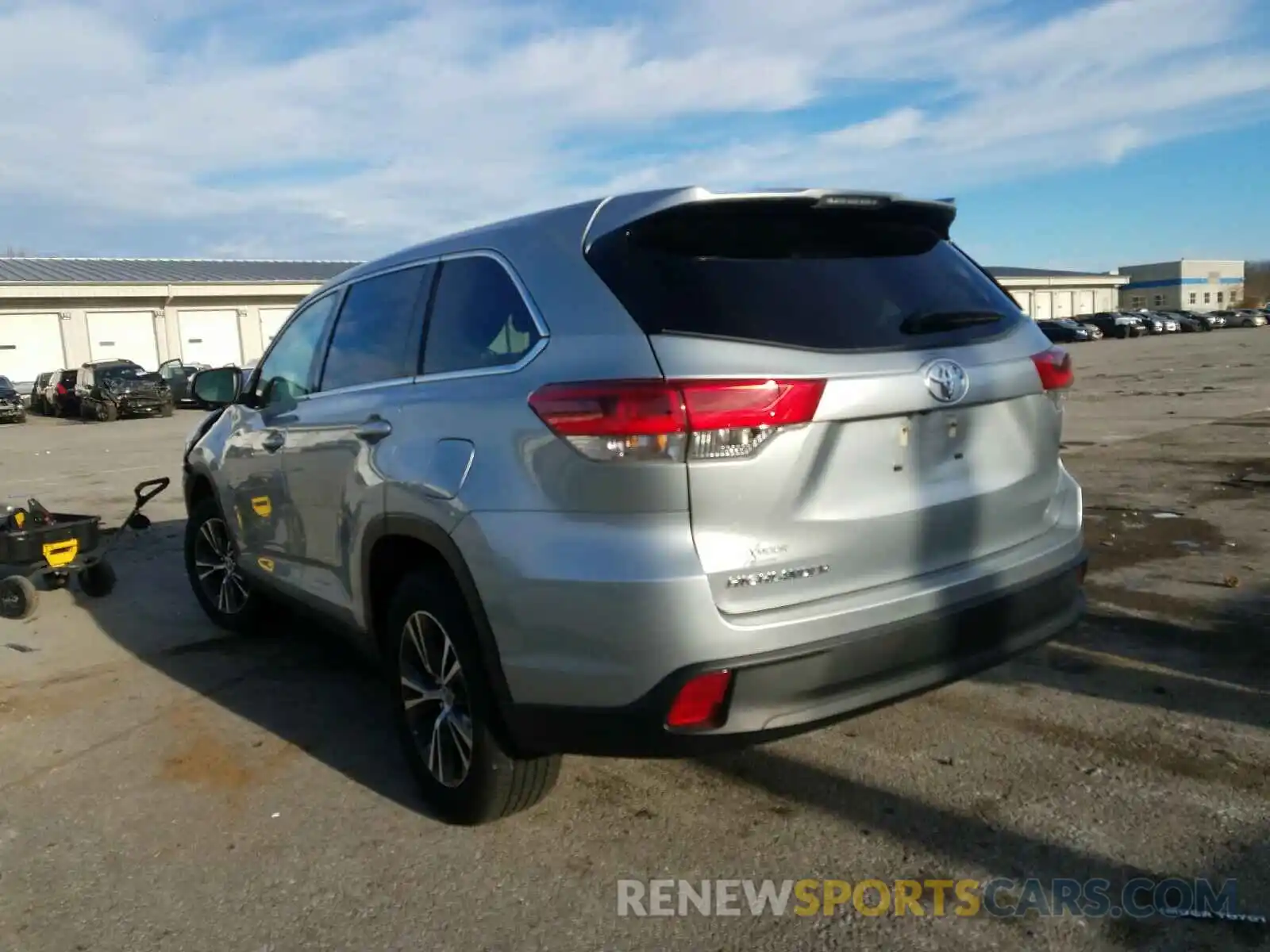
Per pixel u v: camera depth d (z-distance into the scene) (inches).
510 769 124.6
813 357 109.7
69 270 1841.8
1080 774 141.3
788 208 121.6
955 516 121.7
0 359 1578.5
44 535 246.1
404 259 155.6
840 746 153.0
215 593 231.9
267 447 181.8
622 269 114.8
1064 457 444.1
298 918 116.2
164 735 171.5
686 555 104.4
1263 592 221.3
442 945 110.0
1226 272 4101.9
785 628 106.9
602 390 107.3
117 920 117.3
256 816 141.4
